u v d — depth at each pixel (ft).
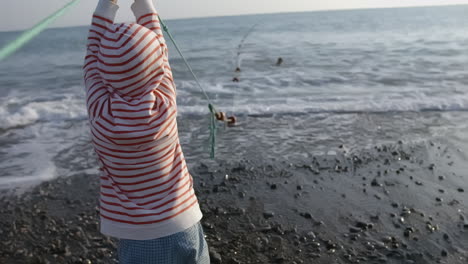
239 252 12.85
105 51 5.90
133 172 6.52
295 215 15.11
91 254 13.07
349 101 32.22
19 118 29.04
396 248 12.94
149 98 6.15
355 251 12.85
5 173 19.47
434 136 23.49
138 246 6.81
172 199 6.78
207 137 24.31
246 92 37.37
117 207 6.70
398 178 18.06
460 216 14.70
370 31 115.44
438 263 12.17
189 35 127.24
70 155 21.88
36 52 92.48
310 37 102.42
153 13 7.09
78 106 33.01
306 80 42.63
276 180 18.17
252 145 22.85
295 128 25.86
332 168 19.38
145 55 5.91
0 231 14.48
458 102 29.99
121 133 6.09
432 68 46.83
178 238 6.91
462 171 18.58
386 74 44.27
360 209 15.43
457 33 97.09
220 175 18.75
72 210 15.94
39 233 14.34
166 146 6.59
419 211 15.12
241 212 15.34
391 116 27.86
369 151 21.43
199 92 37.35
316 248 13.04
